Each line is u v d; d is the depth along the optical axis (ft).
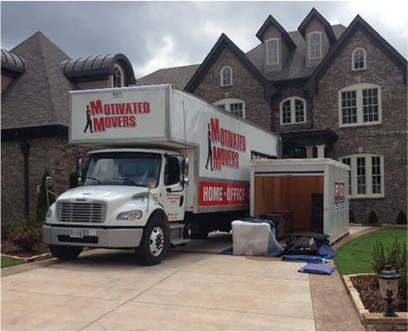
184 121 37.60
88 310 22.24
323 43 91.20
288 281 28.63
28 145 56.65
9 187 57.31
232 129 47.83
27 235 38.24
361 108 84.02
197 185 39.52
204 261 36.22
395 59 82.07
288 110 90.48
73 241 33.45
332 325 20.13
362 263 34.58
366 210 82.58
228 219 51.98
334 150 85.66
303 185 61.16
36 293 25.53
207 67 95.55
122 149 37.37
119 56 68.39
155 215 35.14
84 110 37.81
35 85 61.77
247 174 52.06
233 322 20.40
